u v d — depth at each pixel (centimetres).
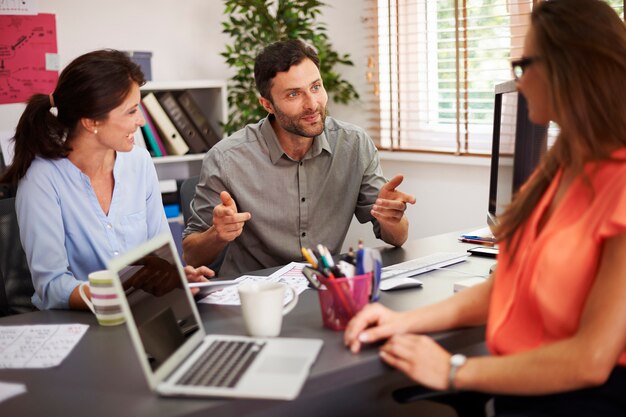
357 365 119
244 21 351
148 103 338
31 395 115
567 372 109
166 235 133
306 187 231
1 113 331
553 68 117
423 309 136
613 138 116
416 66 349
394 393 122
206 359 121
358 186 238
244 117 352
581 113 116
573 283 115
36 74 337
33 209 181
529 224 127
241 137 236
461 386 116
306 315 147
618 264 110
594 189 116
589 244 113
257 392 107
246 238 236
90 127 183
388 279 168
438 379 117
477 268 179
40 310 179
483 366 115
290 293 162
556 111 119
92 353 133
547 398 121
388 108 362
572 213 119
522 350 123
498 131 179
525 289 122
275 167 230
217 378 113
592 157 117
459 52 327
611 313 109
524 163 154
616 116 115
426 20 336
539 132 147
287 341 128
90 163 191
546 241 119
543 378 111
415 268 175
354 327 128
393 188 201
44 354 132
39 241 178
